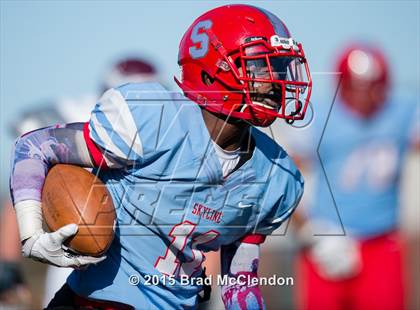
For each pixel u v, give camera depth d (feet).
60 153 28.17
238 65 28.78
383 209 44.09
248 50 28.45
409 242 52.37
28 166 27.96
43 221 29.45
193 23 30.12
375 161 43.70
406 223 51.34
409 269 54.19
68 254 27.53
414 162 46.60
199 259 29.50
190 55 29.43
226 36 28.71
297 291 48.73
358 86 43.32
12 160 28.27
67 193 27.50
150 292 29.12
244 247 30.50
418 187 49.26
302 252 45.11
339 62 43.57
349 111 43.50
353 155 43.65
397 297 44.55
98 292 28.81
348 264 44.19
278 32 28.84
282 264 50.88
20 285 39.50
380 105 43.70
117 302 28.76
